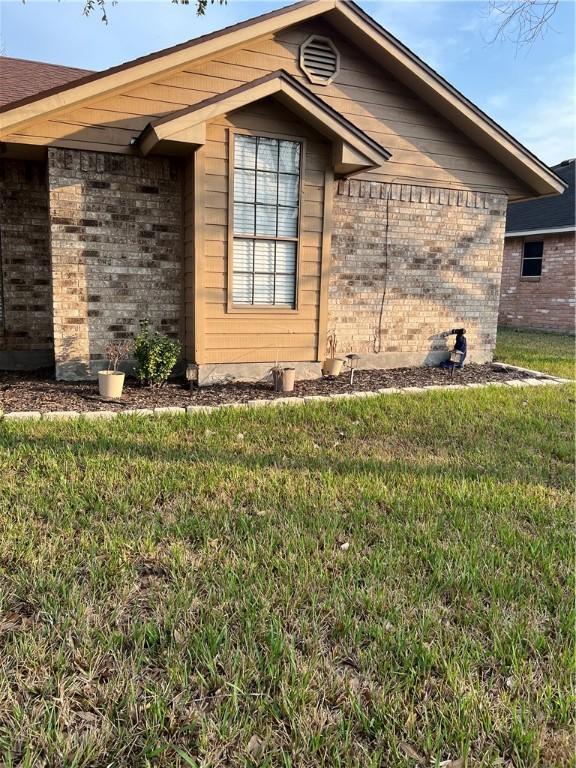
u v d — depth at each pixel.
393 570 2.65
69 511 3.15
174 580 2.48
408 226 8.37
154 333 7.09
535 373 8.58
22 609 2.28
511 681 1.96
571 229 15.28
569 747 1.70
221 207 6.62
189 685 1.89
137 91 6.54
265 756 1.61
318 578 2.54
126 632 2.16
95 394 6.17
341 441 4.82
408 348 8.66
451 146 8.46
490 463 4.37
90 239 6.64
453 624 2.28
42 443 4.32
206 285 6.70
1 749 1.60
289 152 6.91
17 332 7.67
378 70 7.86
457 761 1.63
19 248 7.54
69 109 6.18
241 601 2.35
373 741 1.69
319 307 7.36
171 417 5.29
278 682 1.91
